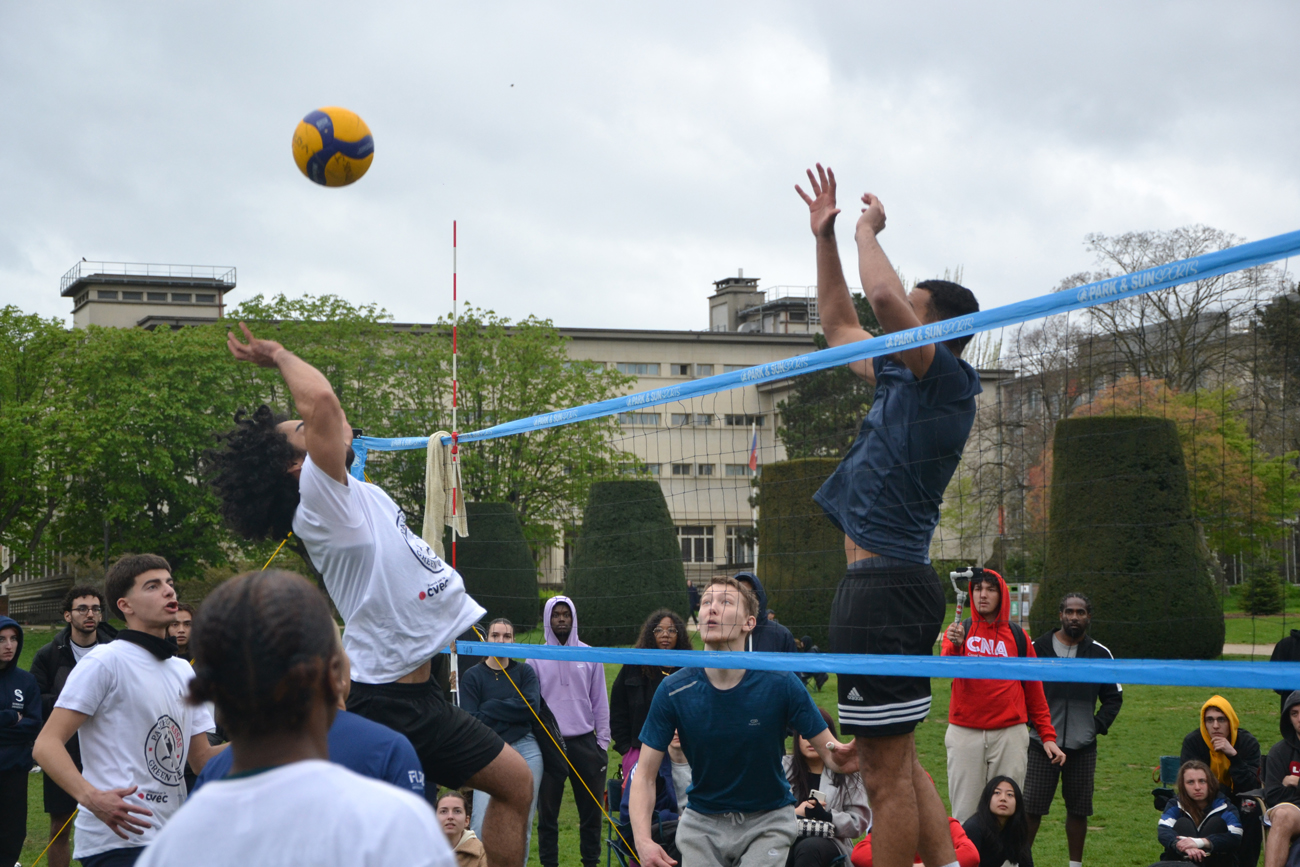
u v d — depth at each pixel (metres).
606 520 19.28
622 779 6.16
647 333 50.59
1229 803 5.55
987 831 5.24
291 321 32.88
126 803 3.48
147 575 3.83
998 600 5.97
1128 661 2.89
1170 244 26.42
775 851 4.04
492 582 20.94
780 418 33.47
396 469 29.25
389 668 3.09
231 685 1.39
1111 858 6.81
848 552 3.45
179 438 31.48
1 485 31.72
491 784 3.19
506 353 32.66
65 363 32.34
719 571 13.34
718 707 4.02
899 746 3.27
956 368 3.35
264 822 1.34
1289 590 12.82
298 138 3.91
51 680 6.83
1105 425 12.44
